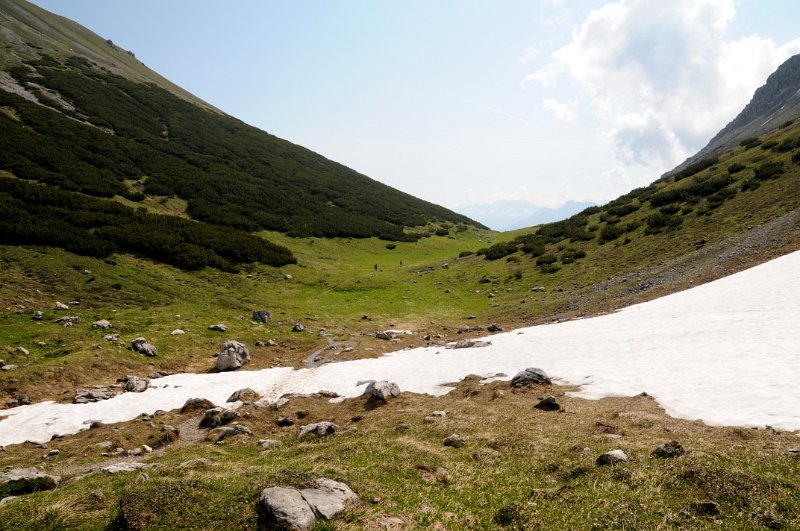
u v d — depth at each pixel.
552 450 16.48
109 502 12.91
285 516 10.91
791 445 14.54
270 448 21.64
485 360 36.06
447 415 23.23
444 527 11.31
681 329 33.28
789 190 59.50
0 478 15.62
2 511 12.29
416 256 102.62
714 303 37.69
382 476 14.39
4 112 94.94
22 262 51.62
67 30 181.25
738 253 49.97
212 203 97.56
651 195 89.00
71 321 42.25
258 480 13.55
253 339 48.31
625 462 14.09
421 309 63.59
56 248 57.44
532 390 26.91
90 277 53.78
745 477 11.87
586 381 27.23
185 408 29.33
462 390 29.34
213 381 35.84
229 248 75.62
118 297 51.81
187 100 173.38
